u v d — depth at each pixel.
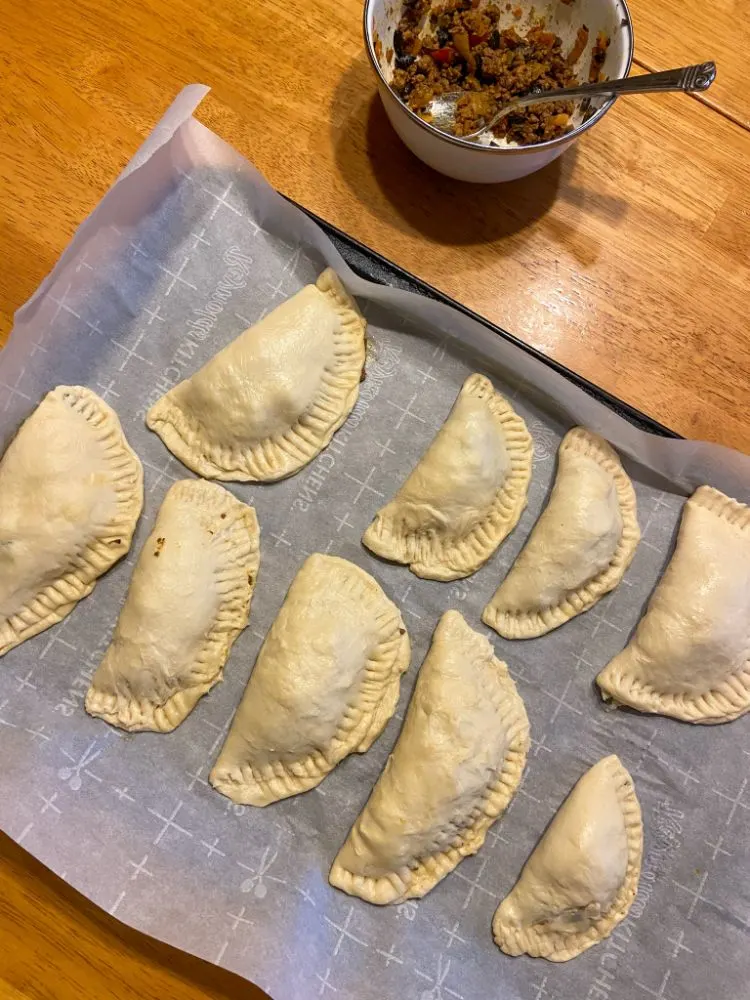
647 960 0.39
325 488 0.43
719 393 0.43
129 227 0.42
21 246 0.43
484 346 0.42
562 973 0.39
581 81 0.43
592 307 0.44
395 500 0.42
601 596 0.43
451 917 0.40
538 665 0.42
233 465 0.42
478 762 0.39
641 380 0.43
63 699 0.40
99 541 0.41
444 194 0.45
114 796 0.39
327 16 0.46
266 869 0.39
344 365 0.43
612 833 0.39
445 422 0.43
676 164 0.46
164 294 0.43
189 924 0.38
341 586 0.41
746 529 0.43
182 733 0.41
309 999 0.37
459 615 0.42
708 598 0.41
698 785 0.41
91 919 0.39
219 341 0.43
